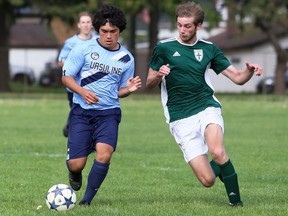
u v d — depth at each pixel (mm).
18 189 30062
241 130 58719
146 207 25688
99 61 25781
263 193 29344
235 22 136500
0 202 27125
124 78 26172
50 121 66562
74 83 25375
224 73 26484
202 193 29438
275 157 41406
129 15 127875
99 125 25734
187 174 34781
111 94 25953
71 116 26125
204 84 26422
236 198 25703
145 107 88875
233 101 104688
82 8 125375
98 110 25812
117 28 25594
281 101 105312
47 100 104062
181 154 42625
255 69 25406
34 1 128875
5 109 83688
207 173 25109
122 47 26328
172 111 26328
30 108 85688
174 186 31234
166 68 25094
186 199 27875
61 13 126625
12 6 131125
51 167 36438
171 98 26438
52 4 127625
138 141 49500
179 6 26016
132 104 94875
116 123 25875
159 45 26359
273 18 130875
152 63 26438
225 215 24297
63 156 40938
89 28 42438
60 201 24688
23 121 66438
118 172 35219
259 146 46969
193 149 25484
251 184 31906
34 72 182125
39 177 33281
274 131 57844
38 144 47031
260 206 25984
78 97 25953
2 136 52219
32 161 38625
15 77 168875
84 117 25859
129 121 67562
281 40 166375
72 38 42594
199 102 26203
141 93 127875
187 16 25641
